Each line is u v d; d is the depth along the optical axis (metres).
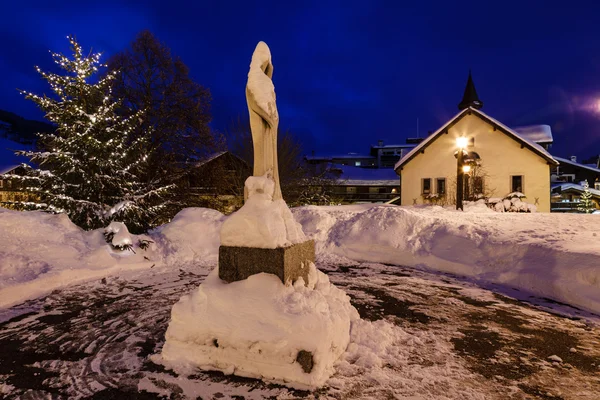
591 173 39.47
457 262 8.82
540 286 6.87
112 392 3.45
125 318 5.51
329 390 3.46
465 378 3.69
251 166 26.69
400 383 3.58
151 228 13.23
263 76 5.12
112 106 13.34
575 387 3.54
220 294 4.15
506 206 21.12
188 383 3.61
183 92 24.11
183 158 24.19
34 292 6.79
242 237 4.43
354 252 10.66
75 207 11.93
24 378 3.73
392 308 5.96
